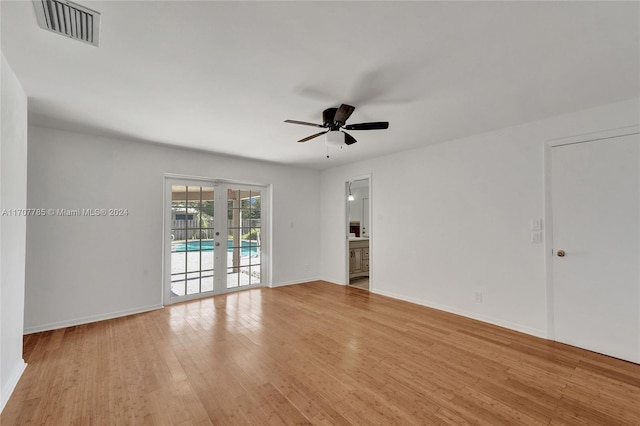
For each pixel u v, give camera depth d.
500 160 3.46
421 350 2.81
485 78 2.24
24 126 2.45
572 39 1.76
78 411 1.91
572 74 2.18
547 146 3.09
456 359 2.62
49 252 3.40
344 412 1.91
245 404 1.99
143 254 4.05
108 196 3.80
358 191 8.13
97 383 2.24
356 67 2.08
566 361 2.59
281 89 2.43
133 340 3.05
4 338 2.01
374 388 2.17
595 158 2.79
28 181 3.30
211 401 2.02
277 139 3.88
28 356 2.68
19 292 2.36
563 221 2.98
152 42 1.79
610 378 2.31
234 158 5.00
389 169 4.80
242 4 1.47
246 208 5.37
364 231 7.98
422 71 2.14
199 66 2.07
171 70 2.13
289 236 5.75
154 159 4.18
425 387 2.19
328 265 6.03
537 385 2.21
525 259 3.25
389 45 1.83
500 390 2.15
